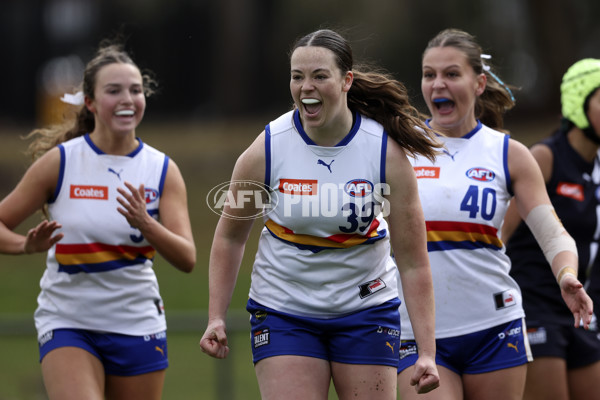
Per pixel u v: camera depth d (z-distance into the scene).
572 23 84.88
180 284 56.50
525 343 17.20
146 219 16.86
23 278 61.16
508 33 84.06
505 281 17.22
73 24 112.69
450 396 16.53
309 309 14.85
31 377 32.88
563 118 19.84
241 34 105.81
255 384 33.09
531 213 17.02
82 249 17.64
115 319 17.72
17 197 17.92
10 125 104.81
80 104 18.77
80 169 17.97
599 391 19.75
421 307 14.71
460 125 17.64
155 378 18.09
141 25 109.50
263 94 107.94
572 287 16.02
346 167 14.39
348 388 14.81
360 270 14.82
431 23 82.56
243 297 49.47
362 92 14.61
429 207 17.03
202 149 85.12
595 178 19.70
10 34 115.88
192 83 115.56
